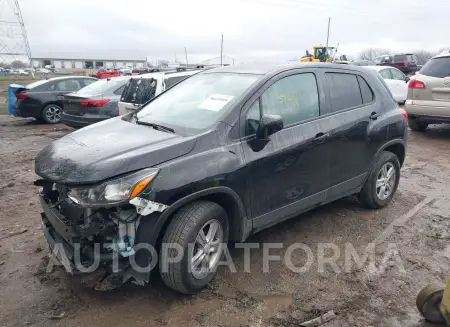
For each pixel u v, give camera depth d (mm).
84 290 3471
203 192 3242
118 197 2889
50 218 3295
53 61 84250
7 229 4664
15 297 3379
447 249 4223
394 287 3545
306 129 4066
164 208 3051
